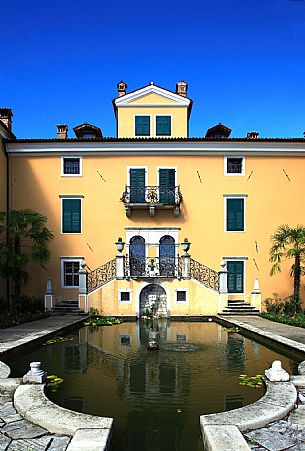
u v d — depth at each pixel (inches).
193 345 449.4
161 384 292.8
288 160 858.1
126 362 363.3
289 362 364.5
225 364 354.9
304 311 715.4
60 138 888.9
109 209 847.7
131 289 749.9
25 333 484.1
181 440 203.6
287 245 836.6
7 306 711.7
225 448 173.9
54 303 794.2
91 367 344.8
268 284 839.1
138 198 840.9
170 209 848.3
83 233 842.8
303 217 850.8
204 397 263.0
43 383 280.8
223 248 844.6
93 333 550.9
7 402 246.5
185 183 853.2
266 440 188.1
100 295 747.4
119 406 247.9
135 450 194.1
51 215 844.6
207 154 855.7
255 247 845.2
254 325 568.4
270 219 850.1
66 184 849.5
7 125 881.5
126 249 837.8
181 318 735.1
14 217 699.4
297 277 729.0
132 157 855.1
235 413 213.8
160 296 765.9
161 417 230.7
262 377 295.6
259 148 852.6
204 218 848.3
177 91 988.6
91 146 848.3
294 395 243.4
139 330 583.5
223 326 633.0
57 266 835.4
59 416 213.2
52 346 444.8
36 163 852.0
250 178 855.1
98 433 190.9
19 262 674.2
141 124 932.6
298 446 182.2
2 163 821.9
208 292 754.8
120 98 933.8
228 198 851.4
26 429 204.1
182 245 775.1
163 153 853.8
